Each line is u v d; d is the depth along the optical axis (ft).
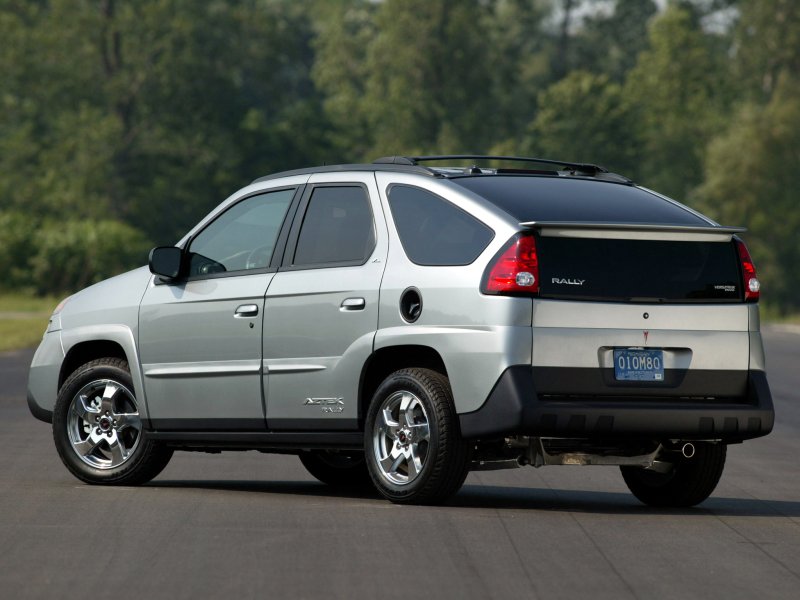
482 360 68.23
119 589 51.01
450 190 71.87
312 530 64.03
